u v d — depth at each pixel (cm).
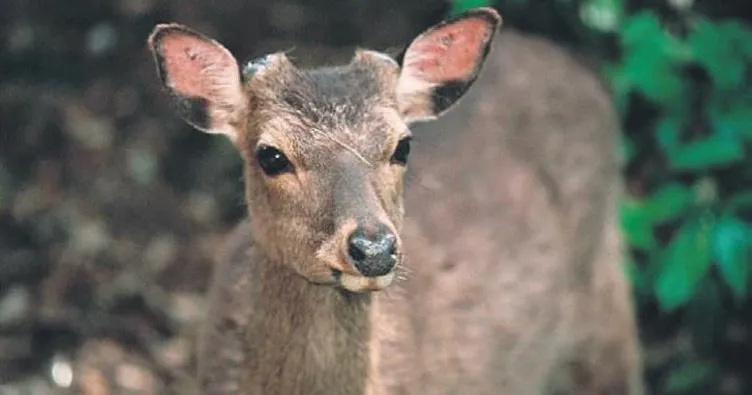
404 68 871
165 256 1287
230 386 889
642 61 1171
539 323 1031
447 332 962
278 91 816
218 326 915
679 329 1251
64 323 1215
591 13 1209
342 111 798
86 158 1371
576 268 1080
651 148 1257
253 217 835
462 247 991
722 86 1166
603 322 1110
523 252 1023
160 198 1344
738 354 1234
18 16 1479
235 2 1467
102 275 1260
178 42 850
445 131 1031
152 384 1178
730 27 1179
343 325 826
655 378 1241
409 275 941
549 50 1131
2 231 1295
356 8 1444
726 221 1155
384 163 793
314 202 780
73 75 1446
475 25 878
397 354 912
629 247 1182
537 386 1053
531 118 1070
